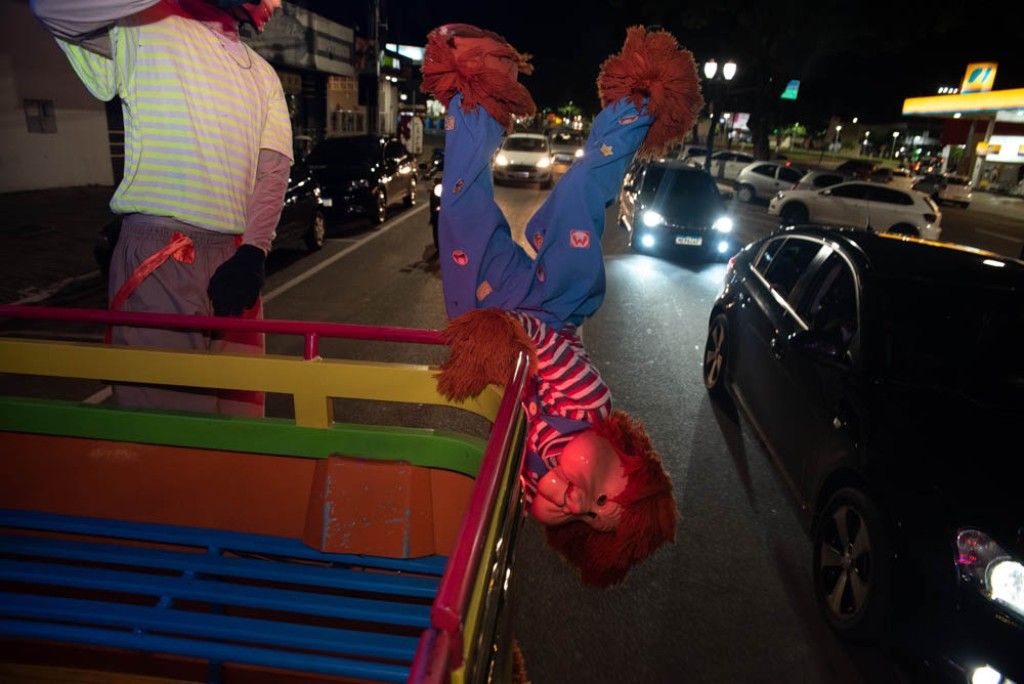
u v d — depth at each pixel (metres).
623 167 1.78
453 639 0.92
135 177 2.22
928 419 3.24
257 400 2.50
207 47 2.24
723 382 5.88
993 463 2.95
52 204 13.48
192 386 2.00
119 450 1.99
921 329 3.77
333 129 30.73
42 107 14.81
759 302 5.25
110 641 1.65
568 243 1.72
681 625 3.20
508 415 1.36
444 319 7.65
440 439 1.89
